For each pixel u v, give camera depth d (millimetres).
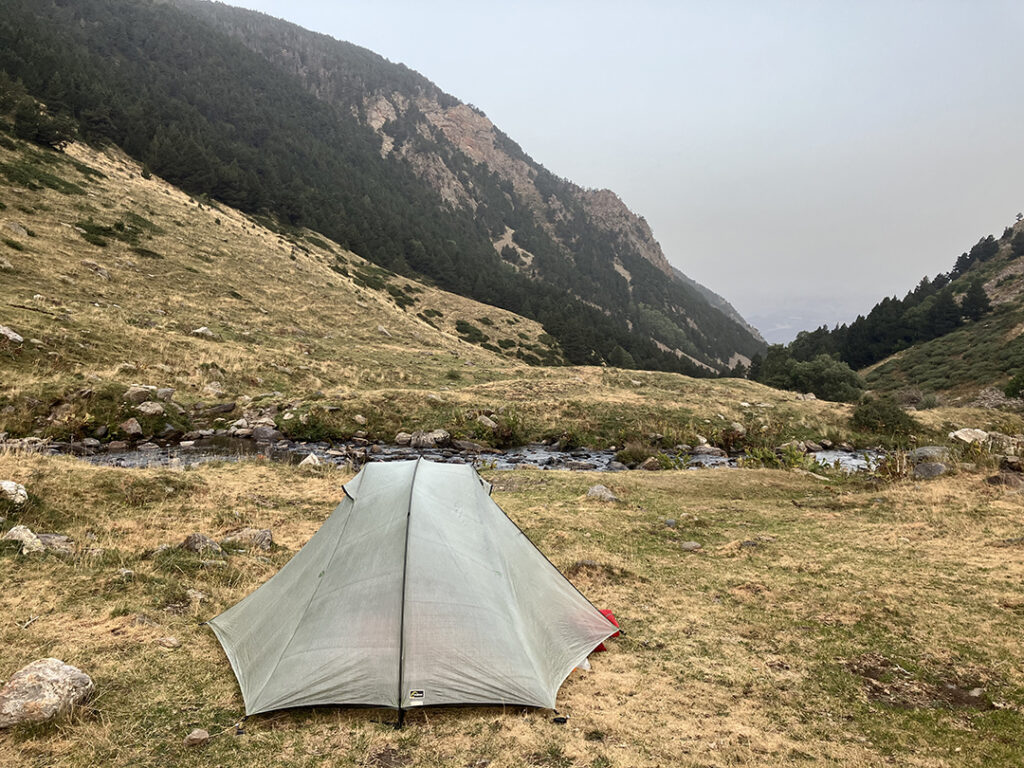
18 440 18172
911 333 108312
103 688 5152
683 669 6285
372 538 6195
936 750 4676
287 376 32344
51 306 29875
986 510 11961
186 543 8969
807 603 8125
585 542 11078
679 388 43594
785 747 4777
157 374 26500
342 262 82062
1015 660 6121
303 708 5207
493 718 5191
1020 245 134500
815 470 19938
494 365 49844
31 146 54781
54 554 7828
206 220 61375
